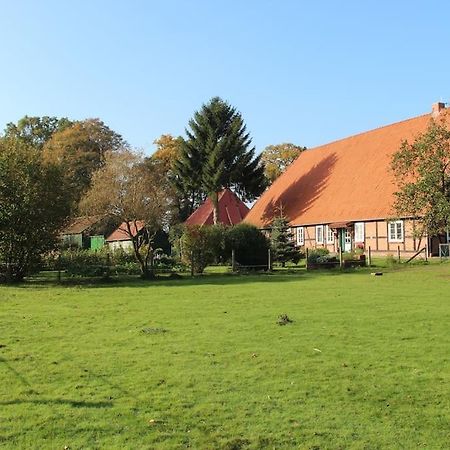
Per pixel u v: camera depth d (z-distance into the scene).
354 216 46.81
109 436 7.27
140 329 13.88
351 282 25.62
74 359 10.95
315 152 62.28
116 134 82.12
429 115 48.31
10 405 8.38
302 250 45.72
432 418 7.75
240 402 8.42
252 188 59.00
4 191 27.89
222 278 29.86
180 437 7.22
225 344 12.02
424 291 21.19
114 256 38.38
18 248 28.23
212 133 57.66
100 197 40.81
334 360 10.62
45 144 79.56
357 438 7.14
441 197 29.50
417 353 11.02
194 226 35.38
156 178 52.31
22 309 17.88
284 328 13.69
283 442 7.05
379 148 51.62
